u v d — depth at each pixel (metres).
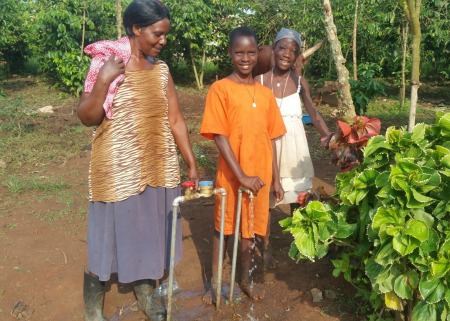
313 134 7.70
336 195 2.85
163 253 2.77
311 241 2.56
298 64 3.51
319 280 3.35
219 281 2.95
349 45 12.38
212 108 2.86
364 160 2.61
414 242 2.21
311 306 3.05
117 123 2.48
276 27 12.66
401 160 2.26
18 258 3.64
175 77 14.75
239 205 2.87
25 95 11.66
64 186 5.20
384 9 10.46
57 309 3.04
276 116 3.05
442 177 2.28
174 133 2.82
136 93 2.50
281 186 3.24
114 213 2.56
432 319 2.28
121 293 3.24
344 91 3.12
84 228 4.18
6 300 3.13
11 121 8.02
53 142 7.01
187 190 2.65
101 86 2.35
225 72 15.12
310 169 3.46
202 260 3.67
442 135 2.45
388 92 12.41
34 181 5.32
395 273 2.39
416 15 2.57
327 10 3.06
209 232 4.13
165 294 3.19
